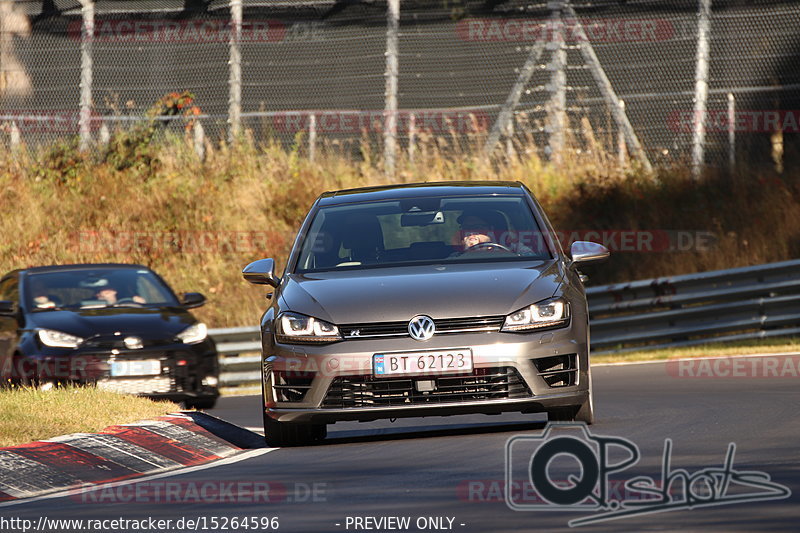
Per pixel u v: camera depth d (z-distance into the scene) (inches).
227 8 3181.6
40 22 3248.0
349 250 1179.9
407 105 3080.7
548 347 1043.3
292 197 2913.4
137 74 3304.6
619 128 2925.7
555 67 2920.8
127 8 3243.1
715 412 1221.1
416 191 1267.2
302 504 789.2
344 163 3036.4
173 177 3006.9
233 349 2151.8
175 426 1176.8
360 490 828.6
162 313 1749.5
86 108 3191.4
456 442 1062.4
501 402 1029.8
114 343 1653.5
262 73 3169.3
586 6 2960.1
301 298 1093.8
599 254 1174.3
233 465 1011.9
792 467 827.4
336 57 3134.8
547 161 2925.7
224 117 3157.0
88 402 1243.8
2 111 3206.2
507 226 1194.6
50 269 1871.3
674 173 2827.3
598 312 2292.1
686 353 2050.9
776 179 2770.7
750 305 2230.6
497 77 3034.0
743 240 2628.0
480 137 2994.6
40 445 1032.2
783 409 1216.2
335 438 1198.9
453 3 3053.6
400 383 1034.7
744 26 2891.2
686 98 2891.2
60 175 3038.9
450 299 1050.7
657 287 2279.8
